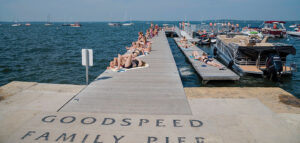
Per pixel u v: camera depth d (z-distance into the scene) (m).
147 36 27.95
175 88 6.16
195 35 42.03
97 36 54.22
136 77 7.62
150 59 12.13
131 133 3.55
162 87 6.30
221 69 12.12
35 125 3.79
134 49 13.58
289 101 4.93
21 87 5.85
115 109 4.57
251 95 5.35
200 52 19.19
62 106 4.68
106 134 3.52
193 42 31.67
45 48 27.52
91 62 6.44
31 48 27.19
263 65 13.73
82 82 12.65
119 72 8.47
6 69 15.33
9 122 3.88
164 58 12.52
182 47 23.19
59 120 4.01
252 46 13.09
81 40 41.44
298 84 11.73
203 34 36.91
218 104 4.80
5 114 4.20
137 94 5.64
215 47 22.16
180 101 5.04
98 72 14.93
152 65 10.15
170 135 3.49
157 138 3.40
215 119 4.05
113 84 6.63
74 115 4.24
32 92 5.51
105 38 47.62
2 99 4.97
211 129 3.68
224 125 3.81
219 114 4.27
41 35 56.00
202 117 4.15
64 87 6.02
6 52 23.28
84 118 4.11
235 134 3.50
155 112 4.41
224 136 3.45
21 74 14.18
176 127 3.76
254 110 4.43
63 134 3.51
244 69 12.89
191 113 4.34
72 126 3.79
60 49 26.91
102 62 18.39
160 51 15.98
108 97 5.37
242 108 4.54
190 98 5.24
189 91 5.80
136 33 70.50
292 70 12.55
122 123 3.92
